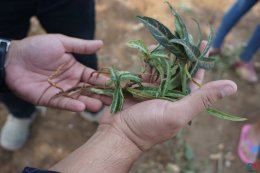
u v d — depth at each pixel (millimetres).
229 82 360
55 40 479
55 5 550
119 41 864
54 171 321
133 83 408
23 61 490
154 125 364
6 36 569
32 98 491
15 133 704
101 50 844
